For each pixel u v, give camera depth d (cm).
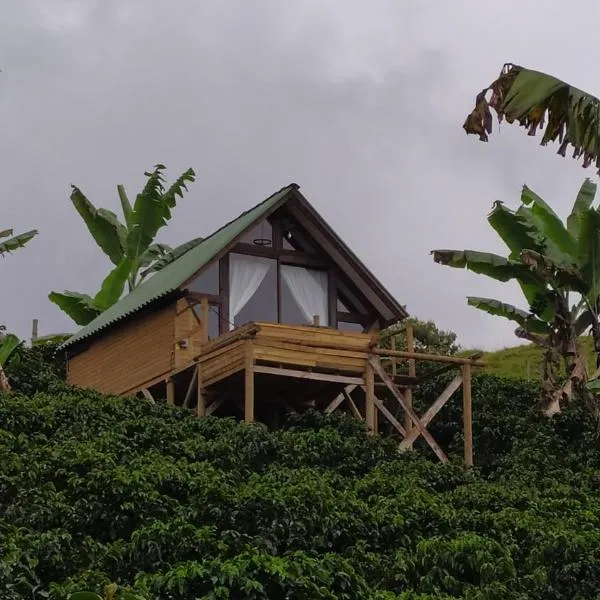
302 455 2328
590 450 2644
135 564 1675
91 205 3688
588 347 4131
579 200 3044
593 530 1975
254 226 2811
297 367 2562
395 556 1836
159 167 3550
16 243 3084
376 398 2659
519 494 2186
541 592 1795
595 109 1455
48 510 1792
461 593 1778
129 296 3200
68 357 3247
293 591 1582
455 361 2644
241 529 1820
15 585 1546
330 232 2875
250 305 2839
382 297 2942
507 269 2855
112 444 2147
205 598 1531
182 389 2877
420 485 2261
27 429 2289
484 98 1482
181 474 1947
